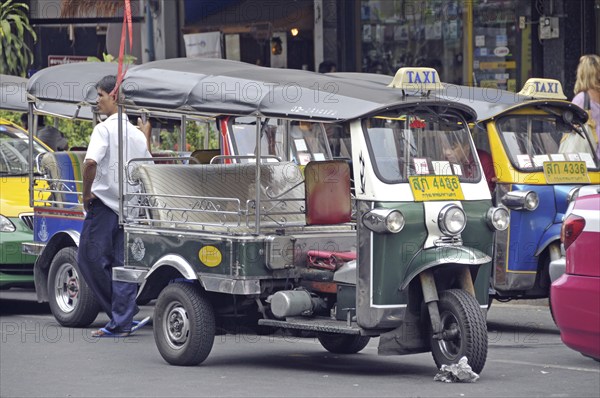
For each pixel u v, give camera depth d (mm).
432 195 20094
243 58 44625
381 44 43281
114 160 24766
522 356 22891
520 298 26172
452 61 41812
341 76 23047
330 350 23438
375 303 19781
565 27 37875
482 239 20797
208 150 28375
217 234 21016
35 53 45312
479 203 20781
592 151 26688
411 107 20422
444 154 20781
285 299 20516
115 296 24969
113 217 24938
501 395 18812
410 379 20406
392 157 20141
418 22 42438
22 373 21203
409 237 19844
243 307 21656
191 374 20969
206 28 44906
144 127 28703
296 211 23141
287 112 20328
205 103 21609
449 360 20047
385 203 19703
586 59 28609
